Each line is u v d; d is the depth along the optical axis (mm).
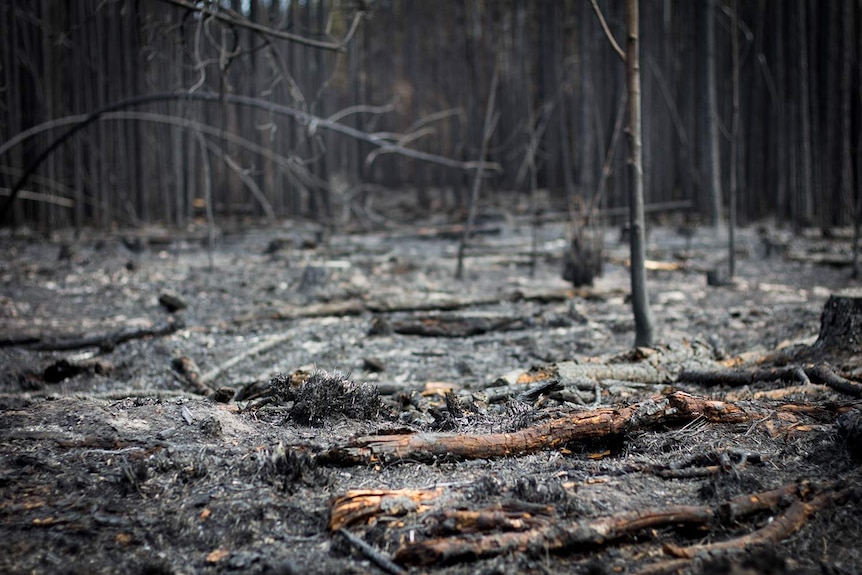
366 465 3584
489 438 3715
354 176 26734
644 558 2738
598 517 2938
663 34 21328
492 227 19156
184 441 3855
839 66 17672
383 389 5520
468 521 2879
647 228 16188
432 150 28922
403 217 24188
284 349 7324
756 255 13852
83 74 18375
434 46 29109
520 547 2742
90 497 3217
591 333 7711
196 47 7102
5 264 12141
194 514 3082
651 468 3480
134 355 7008
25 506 3113
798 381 4957
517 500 3104
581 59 19734
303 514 3109
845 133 16812
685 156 21656
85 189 19438
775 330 7406
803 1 17172
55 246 14883
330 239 17406
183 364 6352
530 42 25891
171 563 2742
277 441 3908
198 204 23500
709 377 5277
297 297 9906
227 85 7945
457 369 6527
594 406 4633
